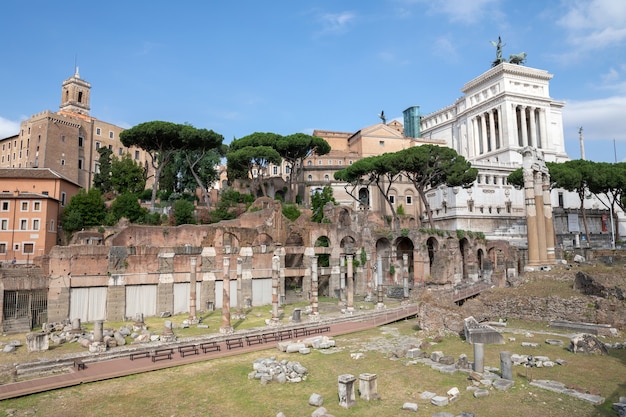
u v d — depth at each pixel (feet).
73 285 159.63
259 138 325.62
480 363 86.58
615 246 280.51
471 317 127.85
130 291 171.73
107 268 166.81
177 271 182.80
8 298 145.69
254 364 94.79
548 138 426.10
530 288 153.07
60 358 105.29
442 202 353.31
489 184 348.79
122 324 157.89
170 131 264.93
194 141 275.18
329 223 259.39
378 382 83.76
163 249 180.86
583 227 341.21
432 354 99.14
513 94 415.64
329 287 240.53
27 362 101.55
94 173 377.30
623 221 368.27
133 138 265.54
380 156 281.33
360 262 249.75
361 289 247.91
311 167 379.14
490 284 210.18
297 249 228.63
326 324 153.89
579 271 143.84
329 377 88.28
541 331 126.11
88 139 385.50
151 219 263.08
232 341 127.24
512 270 213.87
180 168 335.88
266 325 151.23
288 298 223.71
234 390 81.92
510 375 80.79
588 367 89.76
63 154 359.87
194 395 79.97
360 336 131.75
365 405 71.87
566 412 66.74
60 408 75.36
